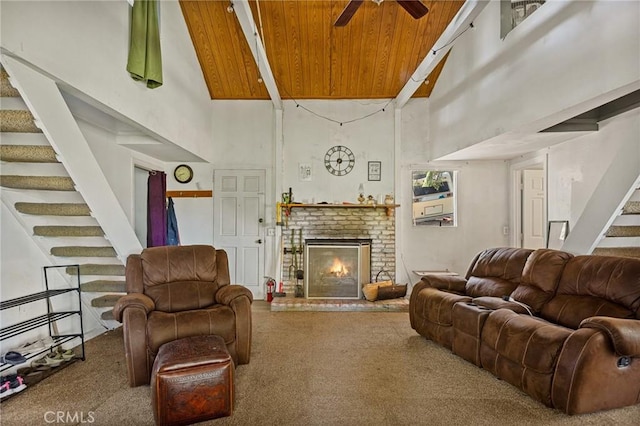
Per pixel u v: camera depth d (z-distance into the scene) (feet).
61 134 8.60
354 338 12.53
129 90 11.13
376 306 16.47
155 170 18.10
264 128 19.38
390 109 19.33
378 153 19.21
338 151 19.24
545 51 10.24
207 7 15.57
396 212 19.10
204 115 18.34
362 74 18.31
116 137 14.60
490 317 9.58
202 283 11.40
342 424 7.27
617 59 7.91
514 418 7.45
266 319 15.02
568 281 9.69
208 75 18.34
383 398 8.29
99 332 13.16
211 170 19.33
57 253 11.19
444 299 11.50
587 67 8.74
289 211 19.10
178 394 7.16
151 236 16.21
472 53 14.51
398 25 16.20
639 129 9.25
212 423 7.32
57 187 9.77
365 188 19.30
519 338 8.50
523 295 10.57
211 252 12.04
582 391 7.36
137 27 11.17
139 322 9.05
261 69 14.48
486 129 13.50
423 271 18.89
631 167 9.36
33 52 7.47
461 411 7.73
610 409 7.63
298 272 18.42
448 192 19.19
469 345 10.19
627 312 8.18
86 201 9.64
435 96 18.34
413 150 19.29
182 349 7.95
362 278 18.04
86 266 12.07
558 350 7.68
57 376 9.50
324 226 19.17
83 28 9.02
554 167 14.83
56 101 8.41
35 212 10.06
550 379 7.77
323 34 16.53
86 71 9.12
